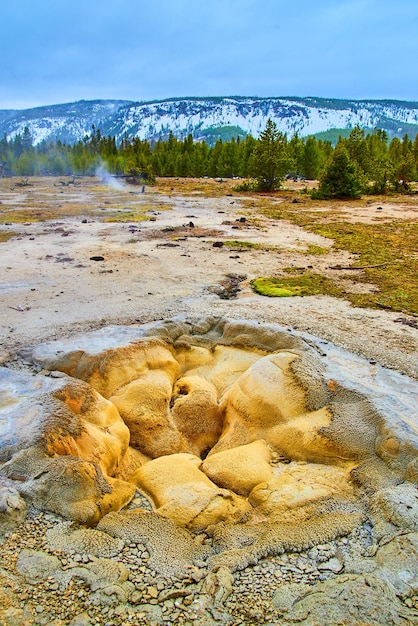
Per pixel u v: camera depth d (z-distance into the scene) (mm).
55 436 4598
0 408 5023
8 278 10383
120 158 58188
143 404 5871
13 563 3443
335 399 5488
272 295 9508
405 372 6285
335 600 3223
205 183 41375
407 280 10867
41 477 4145
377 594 3264
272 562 3656
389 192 32875
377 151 45844
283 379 5750
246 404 5719
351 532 3945
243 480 4668
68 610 3121
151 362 6566
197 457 5336
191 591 3338
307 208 24500
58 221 18938
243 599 3285
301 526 3982
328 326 7824
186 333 7516
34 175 60938
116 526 3914
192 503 4223
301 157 45406
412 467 4453
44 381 5590
